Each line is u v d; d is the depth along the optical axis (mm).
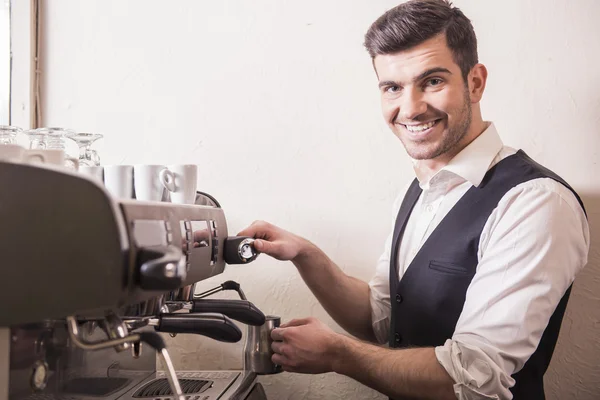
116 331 645
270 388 1371
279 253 1161
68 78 1417
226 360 1381
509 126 1311
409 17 1035
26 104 1394
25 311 550
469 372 899
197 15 1394
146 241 614
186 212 797
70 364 728
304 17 1366
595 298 1276
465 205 1066
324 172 1370
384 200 1355
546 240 950
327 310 1316
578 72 1284
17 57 1392
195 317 748
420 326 1098
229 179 1393
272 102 1380
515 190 1008
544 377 1295
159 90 1404
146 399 882
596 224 1280
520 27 1299
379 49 1075
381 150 1352
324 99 1366
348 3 1353
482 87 1118
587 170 1286
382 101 1126
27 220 550
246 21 1381
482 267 994
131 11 1406
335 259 1371
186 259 766
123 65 1409
